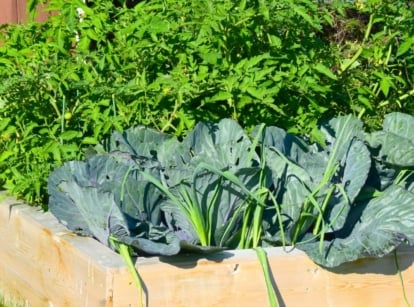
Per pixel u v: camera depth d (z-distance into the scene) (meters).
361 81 5.02
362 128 4.79
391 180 4.54
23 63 4.98
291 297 4.19
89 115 4.74
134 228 4.15
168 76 4.70
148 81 4.84
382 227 4.26
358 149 4.44
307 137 4.79
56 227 4.54
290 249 4.21
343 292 4.23
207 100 4.63
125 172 4.37
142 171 4.27
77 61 4.87
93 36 4.90
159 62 4.85
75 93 4.85
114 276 4.02
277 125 4.79
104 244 4.29
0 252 5.05
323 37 5.57
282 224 4.28
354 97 4.97
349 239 4.24
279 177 4.33
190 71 4.72
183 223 4.29
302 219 4.30
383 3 5.02
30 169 4.86
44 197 4.90
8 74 4.94
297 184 4.31
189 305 4.09
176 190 4.25
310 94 4.73
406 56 5.04
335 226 4.29
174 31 4.79
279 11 4.79
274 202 4.20
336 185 4.25
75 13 4.95
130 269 4.02
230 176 4.15
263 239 4.31
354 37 5.56
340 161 4.48
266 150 4.35
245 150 4.37
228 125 4.59
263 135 4.55
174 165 4.48
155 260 4.09
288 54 4.79
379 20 5.04
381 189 4.53
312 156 4.54
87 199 4.22
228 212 4.25
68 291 4.33
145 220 4.26
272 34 4.86
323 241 4.23
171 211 4.30
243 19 4.70
